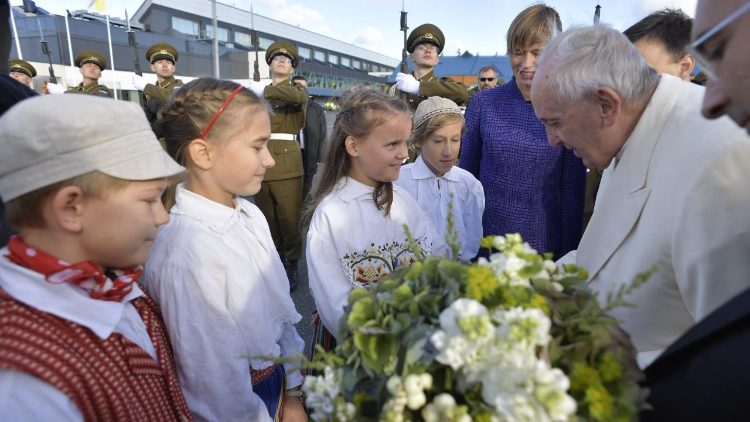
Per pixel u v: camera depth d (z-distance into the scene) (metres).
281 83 4.51
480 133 2.47
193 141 1.39
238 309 1.37
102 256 0.98
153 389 1.03
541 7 2.14
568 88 1.25
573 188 2.26
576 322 0.74
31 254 0.90
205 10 31.27
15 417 0.78
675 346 0.78
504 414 0.62
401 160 1.70
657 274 1.13
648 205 1.18
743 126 0.79
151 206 1.03
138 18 28.08
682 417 0.74
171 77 6.21
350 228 1.67
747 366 0.68
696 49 0.79
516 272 0.77
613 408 0.66
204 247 1.32
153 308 1.24
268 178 4.27
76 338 0.88
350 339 0.85
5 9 1.49
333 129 1.83
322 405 0.81
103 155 0.92
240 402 1.36
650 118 1.22
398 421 0.68
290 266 4.23
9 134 0.86
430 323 0.78
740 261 0.94
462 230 2.34
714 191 0.97
